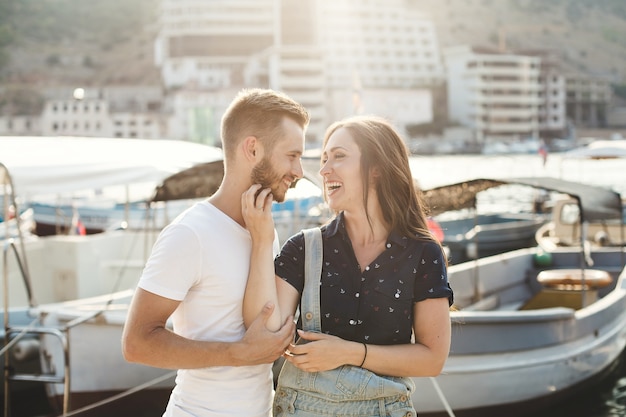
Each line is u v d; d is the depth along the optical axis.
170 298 2.39
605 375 8.78
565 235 14.75
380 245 2.50
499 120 142.75
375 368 2.40
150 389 7.71
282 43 142.38
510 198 35.16
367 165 2.49
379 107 135.25
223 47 161.12
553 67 151.38
